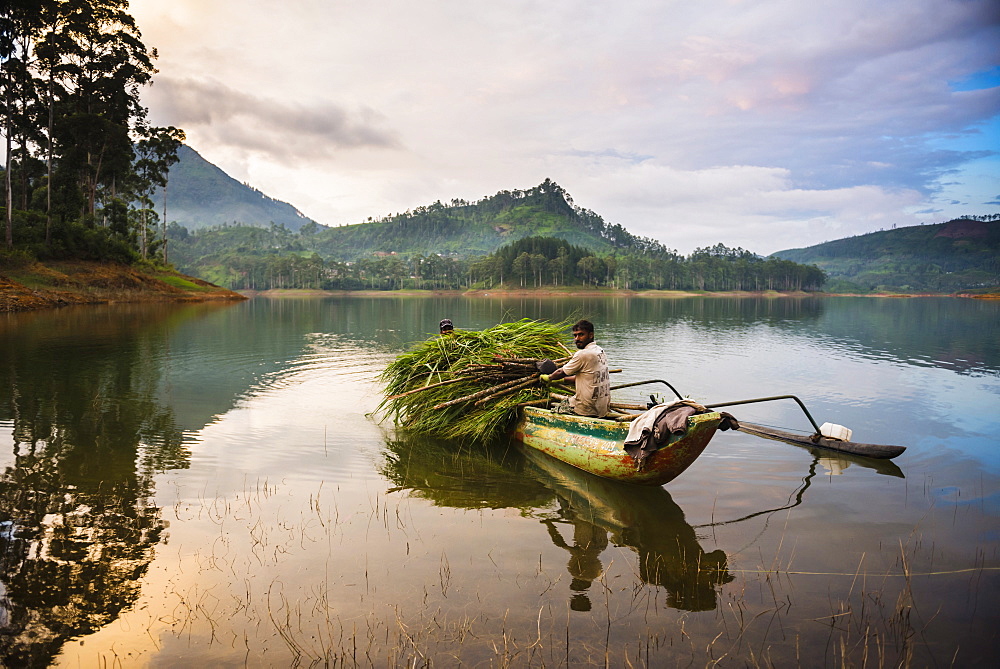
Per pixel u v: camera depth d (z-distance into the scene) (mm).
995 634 3604
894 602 3975
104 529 5035
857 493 6062
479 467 7102
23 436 7969
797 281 189500
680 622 3742
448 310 53125
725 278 187000
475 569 4414
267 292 165375
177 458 7121
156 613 3789
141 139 64875
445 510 5613
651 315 43750
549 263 168750
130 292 46188
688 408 5988
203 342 20109
